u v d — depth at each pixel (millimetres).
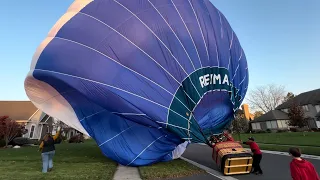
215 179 8906
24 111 43000
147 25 11305
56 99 12273
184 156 16922
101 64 10383
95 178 9125
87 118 12609
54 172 10391
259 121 66125
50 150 10680
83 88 10125
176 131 10945
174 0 12625
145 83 10672
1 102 44625
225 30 13773
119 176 9773
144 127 12094
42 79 10680
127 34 10977
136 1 11953
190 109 11438
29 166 12320
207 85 11828
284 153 16375
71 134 49469
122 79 10430
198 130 11562
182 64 11305
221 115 13023
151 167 11477
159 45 11156
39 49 11023
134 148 11961
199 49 11828
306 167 4895
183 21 11977
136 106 10375
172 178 9234
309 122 56281
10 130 31688
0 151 22359
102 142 12227
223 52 12719
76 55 10461
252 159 9477
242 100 14062
